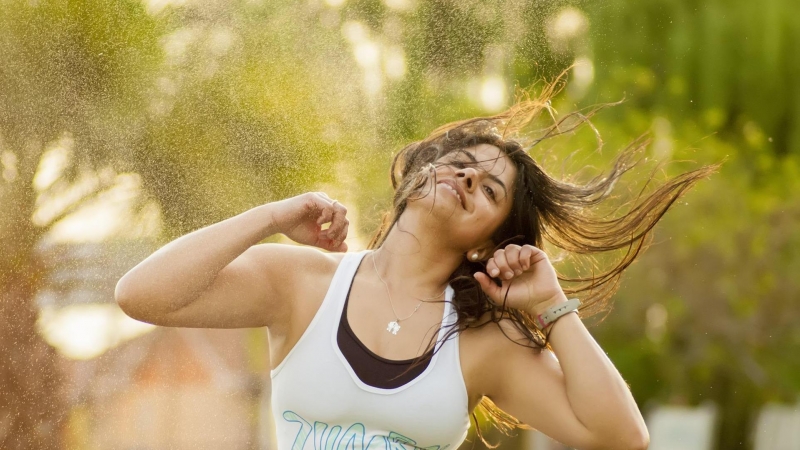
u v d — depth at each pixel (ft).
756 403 85.56
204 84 40.73
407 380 18.76
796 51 83.71
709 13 83.10
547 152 25.61
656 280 82.33
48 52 39.19
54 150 39.60
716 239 82.69
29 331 39.27
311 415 18.67
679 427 85.92
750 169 85.30
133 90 40.06
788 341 83.66
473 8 50.03
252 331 43.39
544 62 57.31
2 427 38.42
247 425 42.65
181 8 41.04
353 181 42.01
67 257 39.73
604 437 18.98
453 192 20.01
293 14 42.14
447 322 19.58
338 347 18.80
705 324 82.99
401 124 45.34
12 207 39.45
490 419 23.50
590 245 23.50
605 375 19.13
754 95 84.17
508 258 19.80
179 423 41.65
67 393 39.78
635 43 81.15
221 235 18.63
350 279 19.62
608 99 79.05
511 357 19.81
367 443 18.47
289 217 19.40
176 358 41.83
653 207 23.72
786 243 83.10
